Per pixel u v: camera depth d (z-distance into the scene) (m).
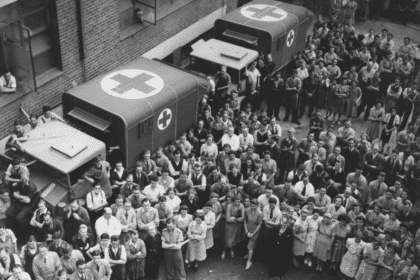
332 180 13.92
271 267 12.74
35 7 13.56
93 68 15.57
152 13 17.03
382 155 15.09
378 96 18.53
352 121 18.98
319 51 19.06
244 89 17.44
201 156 14.12
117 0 15.39
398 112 16.78
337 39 20.17
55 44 14.29
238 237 12.97
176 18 18.09
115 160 13.74
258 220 12.46
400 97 17.75
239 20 18.61
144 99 13.90
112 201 13.52
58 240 11.15
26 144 12.76
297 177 13.82
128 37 16.34
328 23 22.00
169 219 12.12
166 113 14.28
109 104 13.56
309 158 14.82
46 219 11.45
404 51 20.19
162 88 14.44
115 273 11.47
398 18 26.33
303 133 17.97
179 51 19.06
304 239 12.55
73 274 10.78
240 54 16.97
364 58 19.52
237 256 13.35
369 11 26.38
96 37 15.20
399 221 13.09
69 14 14.14
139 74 14.96
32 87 13.66
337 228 12.34
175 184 13.17
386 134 16.45
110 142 13.60
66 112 14.16
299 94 17.95
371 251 11.92
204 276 12.74
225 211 12.66
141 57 16.05
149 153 13.51
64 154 12.48
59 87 14.70
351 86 17.81
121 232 12.07
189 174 13.52
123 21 16.33
